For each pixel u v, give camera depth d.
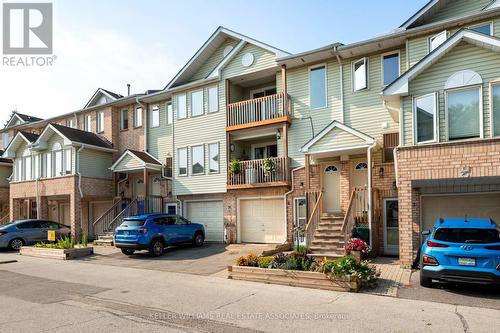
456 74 10.81
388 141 14.55
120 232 15.09
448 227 8.64
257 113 17.66
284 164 16.52
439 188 12.93
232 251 15.28
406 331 5.84
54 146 22.17
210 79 19.22
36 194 22.59
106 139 23.42
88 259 14.49
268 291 8.65
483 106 10.45
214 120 19.20
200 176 19.39
